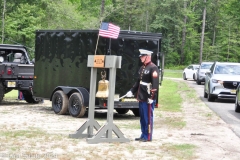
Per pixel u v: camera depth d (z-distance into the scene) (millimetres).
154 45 16656
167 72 72562
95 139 11023
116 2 67875
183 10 89438
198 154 10070
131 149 10406
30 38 50719
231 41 83188
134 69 16234
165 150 10406
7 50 21641
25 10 50438
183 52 92250
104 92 11367
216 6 93688
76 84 16672
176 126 14453
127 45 16078
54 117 16328
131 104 16234
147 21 83250
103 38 15672
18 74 20625
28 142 10930
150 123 11461
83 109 16094
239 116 17828
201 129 13906
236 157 9898
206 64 41031
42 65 18453
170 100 24344
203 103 22781
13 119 15430
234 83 23453
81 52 16453
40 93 18500
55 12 53781
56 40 17672
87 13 62719
